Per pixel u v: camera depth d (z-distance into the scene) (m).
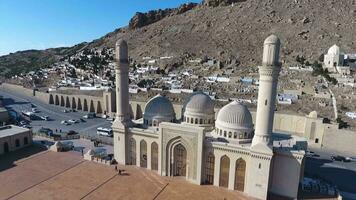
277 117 102.44
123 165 71.62
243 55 184.88
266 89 52.84
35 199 54.91
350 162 79.38
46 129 105.75
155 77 171.12
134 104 125.50
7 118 116.31
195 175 62.41
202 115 66.62
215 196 57.12
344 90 125.06
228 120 61.28
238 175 59.09
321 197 56.94
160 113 70.19
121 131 70.12
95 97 139.38
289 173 56.12
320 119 91.25
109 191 58.59
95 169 69.12
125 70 67.69
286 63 162.12
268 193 57.97
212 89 140.12
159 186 60.97
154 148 67.44
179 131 61.75
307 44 182.75
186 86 146.50
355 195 60.41
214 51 197.12
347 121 96.81
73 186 60.38
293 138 64.94
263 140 55.06
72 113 138.12
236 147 57.38
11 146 80.44
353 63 158.25
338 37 185.75
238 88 138.12
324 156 83.75
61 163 72.50
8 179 63.00
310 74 145.38
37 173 66.44
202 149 60.16
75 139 94.50
